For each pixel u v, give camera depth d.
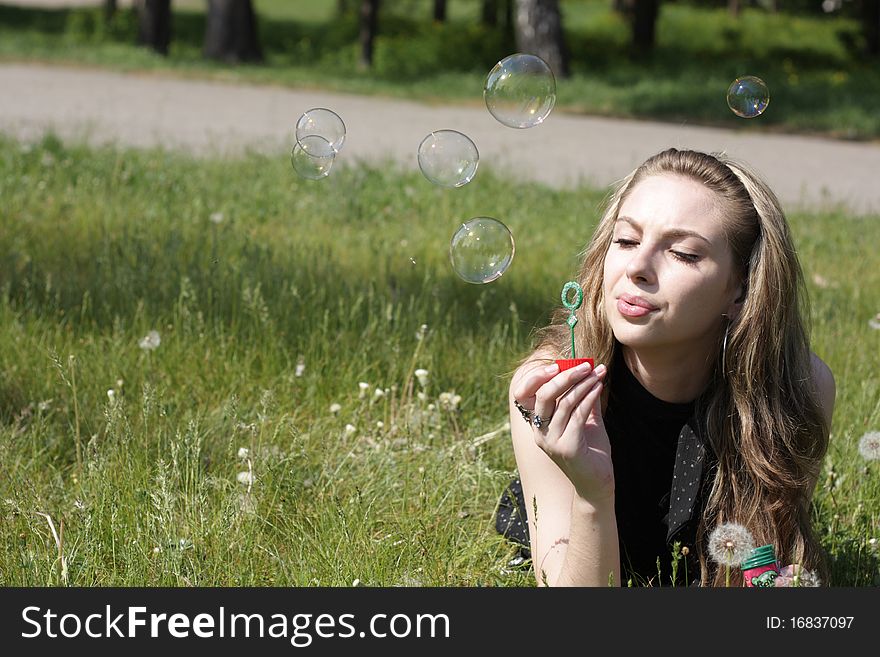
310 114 6.58
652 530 4.66
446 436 6.38
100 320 7.76
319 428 6.33
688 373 4.36
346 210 12.45
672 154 4.23
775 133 28.06
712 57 50.03
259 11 79.06
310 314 7.90
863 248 12.62
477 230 5.09
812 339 8.23
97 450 5.61
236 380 6.87
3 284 8.27
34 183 12.38
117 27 54.34
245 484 5.44
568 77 36.84
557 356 4.61
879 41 53.88
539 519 4.52
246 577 4.78
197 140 19.25
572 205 14.35
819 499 5.66
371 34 43.62
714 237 4.06
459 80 37.41
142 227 10.24
